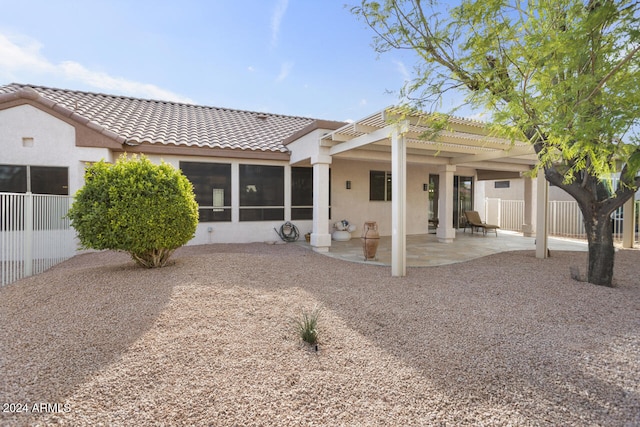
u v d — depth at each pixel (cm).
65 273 630
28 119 887
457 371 310
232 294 517
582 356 341
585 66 431
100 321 404
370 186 1409
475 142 880
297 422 240
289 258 844
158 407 252
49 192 905
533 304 508
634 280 677
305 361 328
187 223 667
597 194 642
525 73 461
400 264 691
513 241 1314
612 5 368
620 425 239
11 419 234
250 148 1140
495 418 246
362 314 458
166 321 409
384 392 277
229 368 311
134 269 646
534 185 1633
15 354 325
